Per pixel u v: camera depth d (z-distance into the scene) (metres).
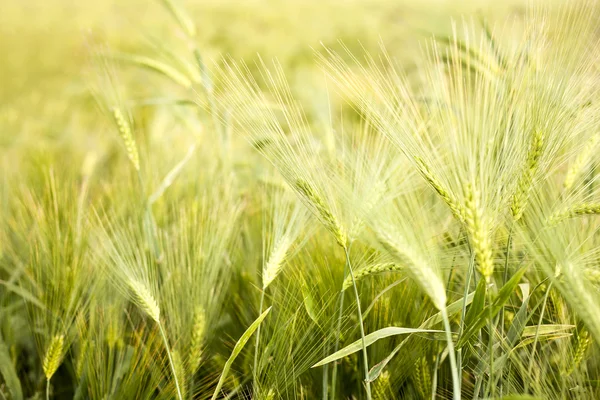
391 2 6.65
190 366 1.08
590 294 0.88
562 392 0.96
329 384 1.09
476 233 0.87
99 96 1.25
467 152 0.89
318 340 1.04
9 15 8.12
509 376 0.98
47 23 7.51
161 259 1.16
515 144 0.93
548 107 0.93
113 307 1.16
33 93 3.74
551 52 0.93
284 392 1.04
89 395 1.11
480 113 0.92
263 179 1.35
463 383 1.06
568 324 1.00
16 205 1.38
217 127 1.40
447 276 1.06
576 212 0.94
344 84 0.93
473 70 1.15
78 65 4.78
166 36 2.80
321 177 0.97
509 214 0.96
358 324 1.02
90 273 1.18
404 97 0.94
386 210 0.92
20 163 1.81
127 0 8.85
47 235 1.18
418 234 0.93
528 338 0.98
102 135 2.04
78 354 1.15
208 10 7.81
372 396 1.02
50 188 1.26
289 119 0.96
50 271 1.17
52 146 2.07
